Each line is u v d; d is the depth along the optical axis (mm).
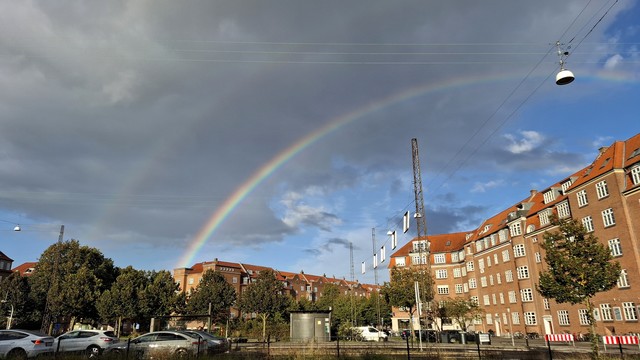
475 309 60594
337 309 85750
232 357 21500
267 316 62281
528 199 64812
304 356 21891
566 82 14906
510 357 23500
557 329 50844
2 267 95000
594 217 42812
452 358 23281
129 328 82375
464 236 87500
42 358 20406
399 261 90438
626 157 40750
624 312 39000
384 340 47781
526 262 58062
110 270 75500
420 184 47688
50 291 58938
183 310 67000
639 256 37281
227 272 103625
